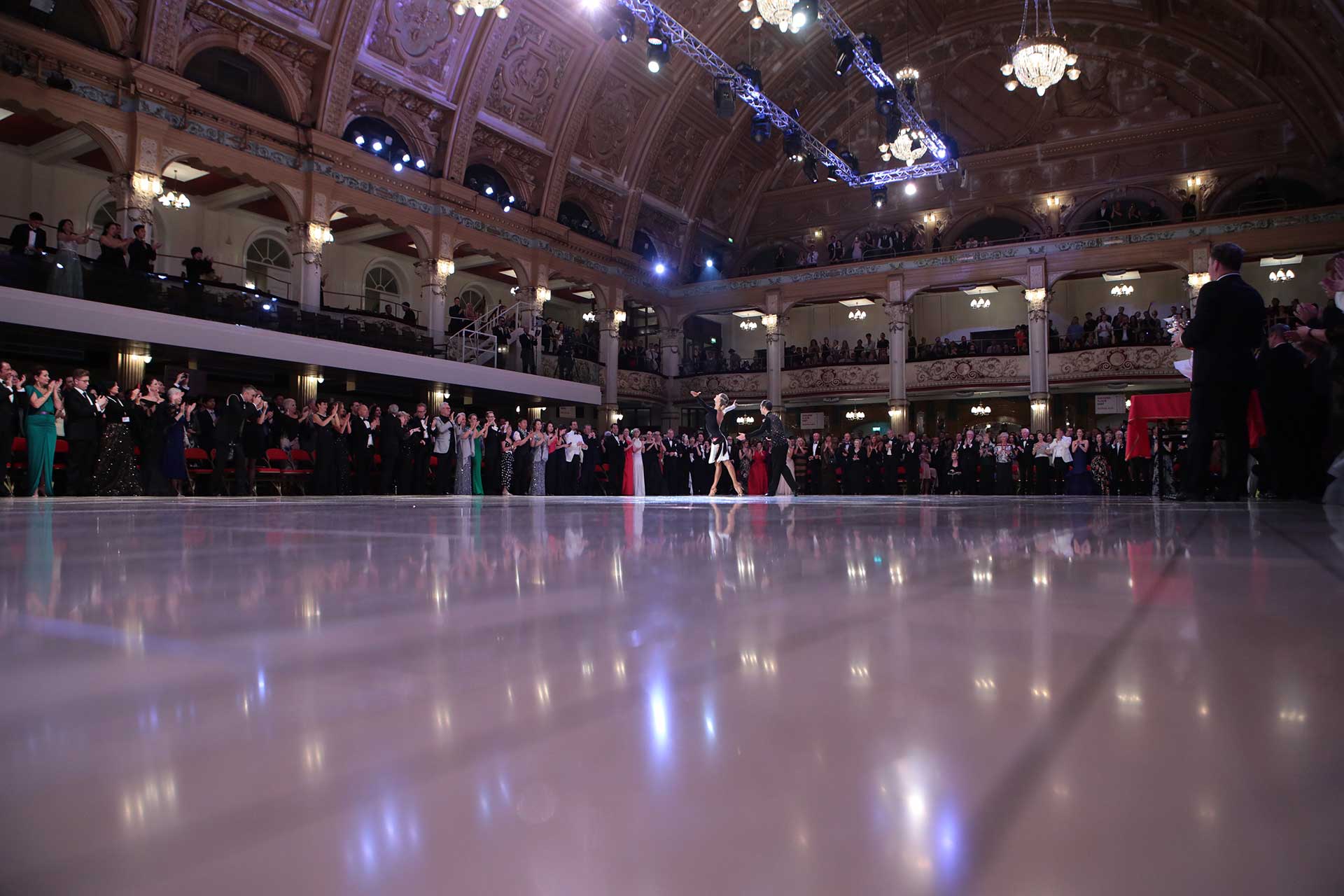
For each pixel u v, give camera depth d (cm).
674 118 2825
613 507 596
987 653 74
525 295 2594
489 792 38
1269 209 2458
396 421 1415
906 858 29
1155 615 97
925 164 2930
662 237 3125
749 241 3356
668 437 1991
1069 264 2602
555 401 2398
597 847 30
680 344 3209
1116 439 1877
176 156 1802
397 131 2273
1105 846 29
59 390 1030
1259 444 682
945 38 2859
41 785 38
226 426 1178
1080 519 360
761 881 27
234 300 1662
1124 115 2725
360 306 2727
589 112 2633
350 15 1972
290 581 137
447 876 28
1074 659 71
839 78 3002
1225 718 51
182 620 95
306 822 33
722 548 216
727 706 56
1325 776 38
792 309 3434
